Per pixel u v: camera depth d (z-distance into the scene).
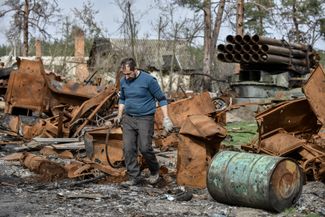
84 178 8.11
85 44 40.31
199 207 6.58
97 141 8.75
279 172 6.32
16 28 41.16
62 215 6.01
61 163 9.32
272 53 20.19
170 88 28.64
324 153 8.30
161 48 36.25
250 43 20.30
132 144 7.75
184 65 35.56
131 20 33.81
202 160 7.62
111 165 8.29
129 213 6.18
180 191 7.35
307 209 6.58
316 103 8.60
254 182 6.29
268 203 6.23
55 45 39.09
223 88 29.14
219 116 12.12
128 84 7.74
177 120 11.59
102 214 6.10
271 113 8.67
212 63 31.59
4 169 8.87
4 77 16.64
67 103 14.48
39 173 8.45
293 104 8.73
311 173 8.34
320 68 8.80
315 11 37.56
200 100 11.89
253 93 19.97
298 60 21.39
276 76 20.78
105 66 30.50
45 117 14.62
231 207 6.60
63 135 12.34
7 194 7.12
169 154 10.82
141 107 7.66
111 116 13.05
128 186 7.65
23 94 14.28
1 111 17.14
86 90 14.56
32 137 12.59
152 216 6.09
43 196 7.01
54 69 33.28
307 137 9.13
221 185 6.61
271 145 8.66
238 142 12.88
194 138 7.70
